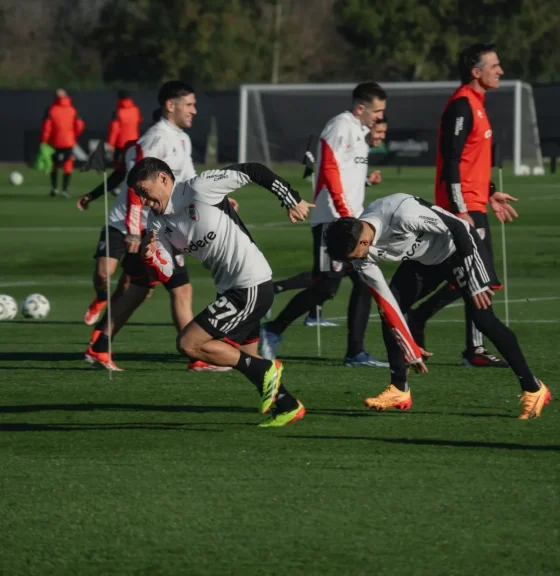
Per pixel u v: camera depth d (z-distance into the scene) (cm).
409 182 10169
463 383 2692
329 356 3138
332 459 1994
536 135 12006
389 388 2352
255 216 7588
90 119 12675
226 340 2223
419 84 12350
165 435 2195
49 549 1562
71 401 2528
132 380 2780
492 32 18262
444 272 2309
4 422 2320
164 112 3002
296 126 12381
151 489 1827
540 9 18300
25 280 5144
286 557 1521
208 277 5144
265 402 2219
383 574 1458
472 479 1858
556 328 3578
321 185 3027
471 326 2912
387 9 18338
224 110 12612
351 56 19900
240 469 1936
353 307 2952
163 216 2183
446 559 1504
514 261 5506
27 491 1825
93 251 5916
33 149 12812
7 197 9044
